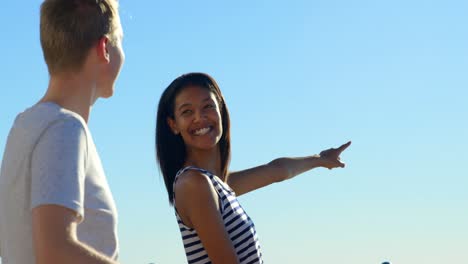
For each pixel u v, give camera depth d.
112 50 2.52
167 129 4.00
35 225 2.10
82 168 2.22
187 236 3.72
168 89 3.99
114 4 2.55
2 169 2.36
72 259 2.04
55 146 2.18
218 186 3.76
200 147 3.89
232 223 3.75
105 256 2.11
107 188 2.39
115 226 2.37
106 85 2.52
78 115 2.30
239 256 3.73
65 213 2.10
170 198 3.99
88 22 2.44
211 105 3.93
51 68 2.44
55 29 2.42
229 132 4.08
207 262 3.69
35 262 2.16
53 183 2.12
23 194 2.24
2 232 2.37
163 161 4.00
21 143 2.26
